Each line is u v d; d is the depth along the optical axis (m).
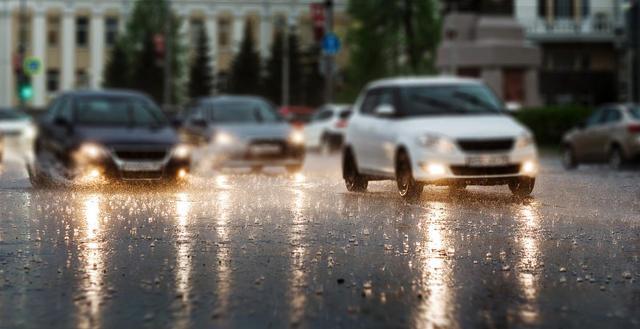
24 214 19.30
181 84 132.38
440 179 22.61
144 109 30.38
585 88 105.62
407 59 104.06
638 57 63.47
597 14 105.00
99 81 140.62
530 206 21.09
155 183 27.34
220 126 35.81
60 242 15.33
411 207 20.89
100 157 27.83
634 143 37.97
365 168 25.19
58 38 139.38
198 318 9.80
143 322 9.62
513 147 22.97
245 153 34.97
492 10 61.88
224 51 142.38
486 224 17.70
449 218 18.70
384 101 25.11
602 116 40.06
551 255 13.99
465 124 23.14
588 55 105.69
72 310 10.20
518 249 14.57
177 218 18.69
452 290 11.30
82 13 139.75
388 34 100.75
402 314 9.97
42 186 26.08
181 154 28.58
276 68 135.25
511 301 10.66
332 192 25.05
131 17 130.50
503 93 61.47
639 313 10.08
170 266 13.01
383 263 13.26
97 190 24.98
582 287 11.52
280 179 29.84
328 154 56.06
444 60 62.16
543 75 105.44
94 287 11.49
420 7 99.81
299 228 17.14
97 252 14.27
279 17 135.25
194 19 142.50
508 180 22.97
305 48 140.88
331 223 17.91
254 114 37.28
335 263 13.26
